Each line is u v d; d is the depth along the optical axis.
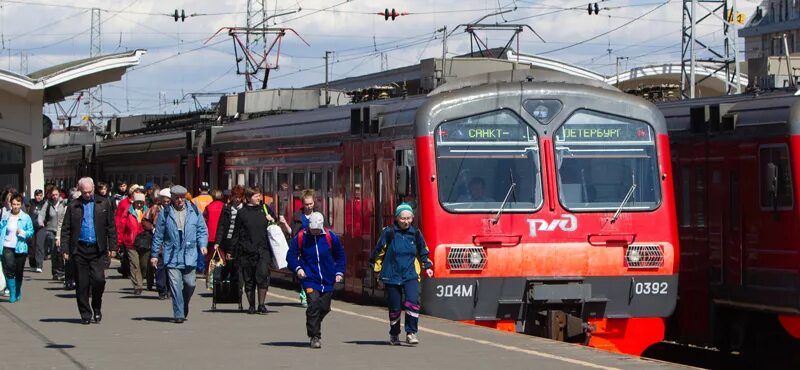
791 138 19.45
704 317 22.00
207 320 20.89
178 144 38.31
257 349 16.59
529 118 19.92
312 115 26.80
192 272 20.53
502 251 19.58
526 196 19.78
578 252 19.81
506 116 19.91
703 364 23.14
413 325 16.70
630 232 20.05
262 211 22.17
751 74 25.98
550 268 19.70
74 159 53.59
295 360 15.34
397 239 16.59
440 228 19.44
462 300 19.47
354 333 18.41
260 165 29.73
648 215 20.14
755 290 20.42
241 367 14.75
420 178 19.64
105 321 20.72
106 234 20.19
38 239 33.44
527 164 19.86
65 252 20.06
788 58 24.30
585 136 20.09
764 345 21.47
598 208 19.94
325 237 16.58
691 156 22.17
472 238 19.48
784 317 19.75
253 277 22.14
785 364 21.30
